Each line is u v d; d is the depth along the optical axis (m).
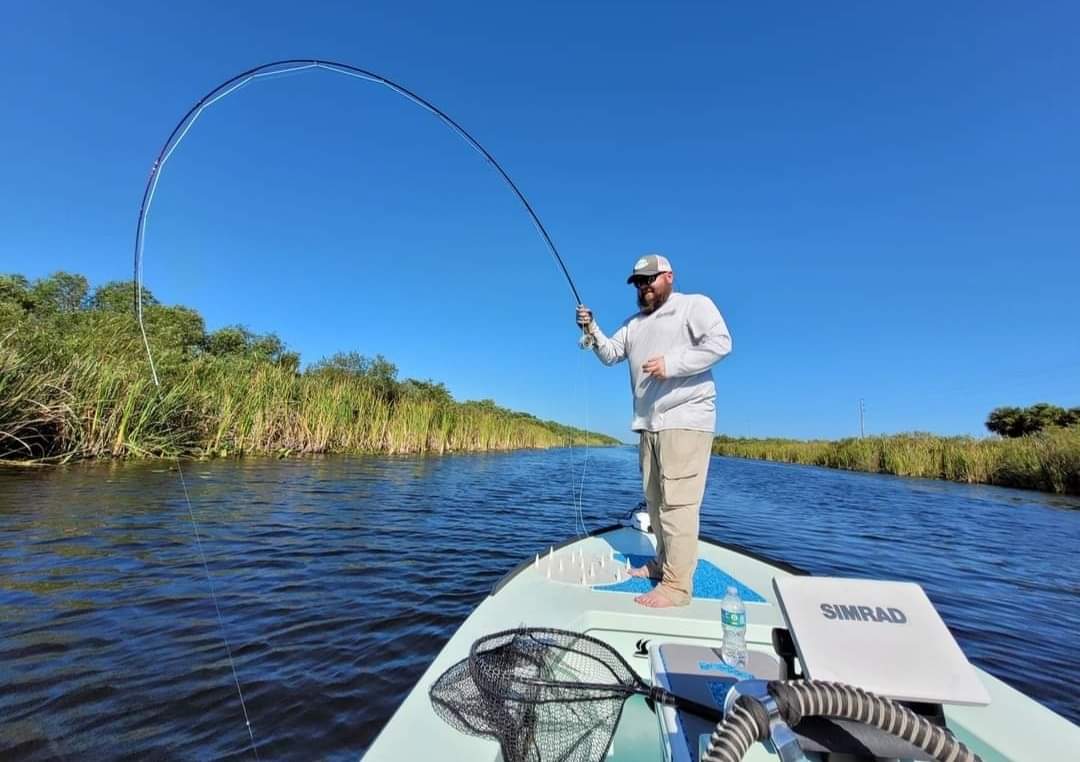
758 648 1.92
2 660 2.49
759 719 0.83
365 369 21.56
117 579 3.58
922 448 22.83
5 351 8.12
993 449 19.67
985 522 9.23
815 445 36.19
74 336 10.44
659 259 2.45
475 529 6.42
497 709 1.19
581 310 2.90
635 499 11.14
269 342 22.83
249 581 3.81
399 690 2.45
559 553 3.02
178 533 4.85
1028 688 2.95
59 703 2.18
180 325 20.41
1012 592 4.86
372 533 5.65
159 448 10.21
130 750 1.92
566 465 21.58
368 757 1.07
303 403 14.41
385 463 14.03
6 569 3.66
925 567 5.74
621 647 2.01
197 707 2.22
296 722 2.16
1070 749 1.23
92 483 7.05
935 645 0.99
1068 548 7.00
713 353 2.11
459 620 3.34
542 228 3.32
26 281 19.28
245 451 12.51
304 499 7.34
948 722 1.34
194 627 2.96
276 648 2.81
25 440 8.31
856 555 6.25
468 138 3.43
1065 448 15.62
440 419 20.78
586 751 1.22
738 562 2.96
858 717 0.83
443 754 1.09
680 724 1.25
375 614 3.36
